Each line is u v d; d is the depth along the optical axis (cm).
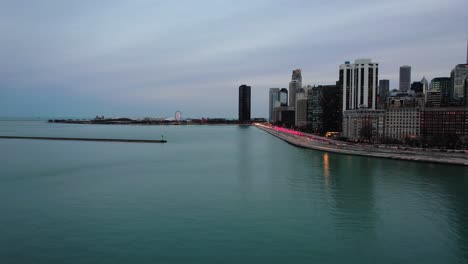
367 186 10000
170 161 15962
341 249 5603
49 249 5538
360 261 5203
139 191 9425
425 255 5412
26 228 6444
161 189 9675
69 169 13425
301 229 6450
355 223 6800
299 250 5550
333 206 7931
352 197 8738
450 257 5347
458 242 5900
